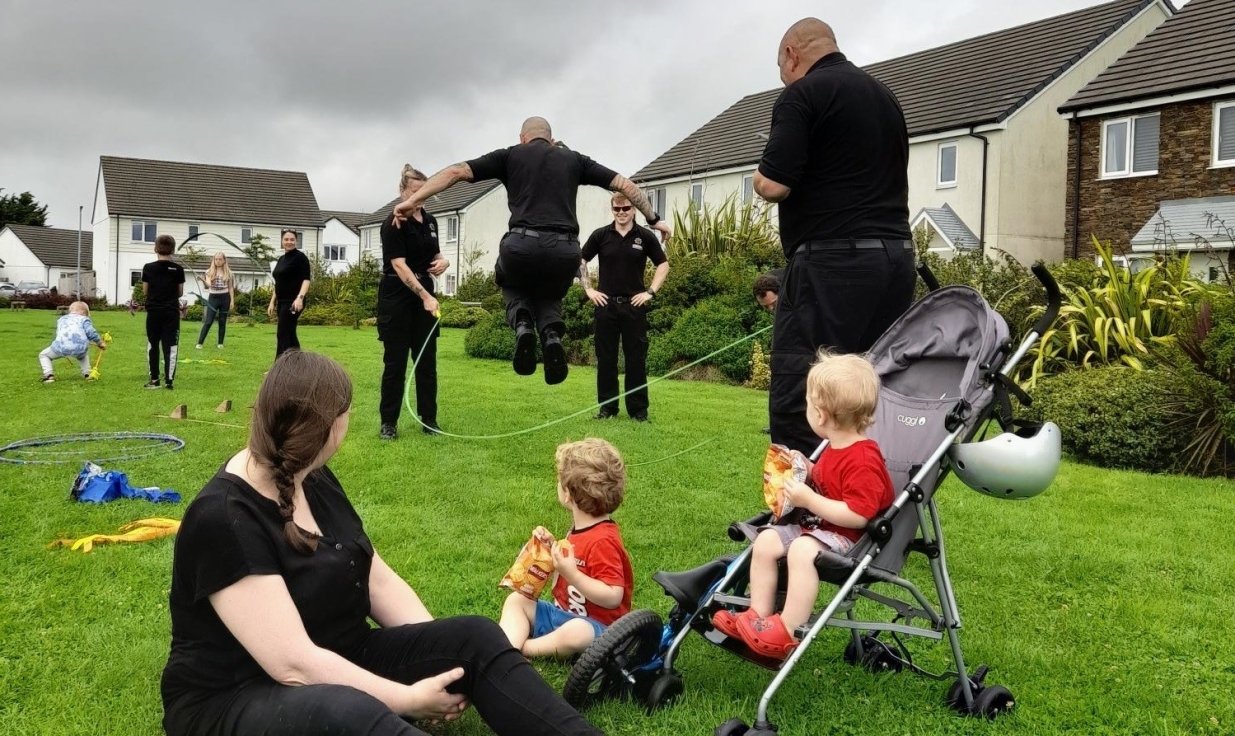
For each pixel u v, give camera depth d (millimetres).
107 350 17344
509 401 10828
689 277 16266
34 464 6461
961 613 4094
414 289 7707
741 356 14289
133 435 7816
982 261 14273
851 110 3908
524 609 3355
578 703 2857
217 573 2242
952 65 28844
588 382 13195
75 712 2920
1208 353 8148
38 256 74125
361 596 2594
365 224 63969
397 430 8188
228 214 58500
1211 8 22141
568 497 3398
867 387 3043
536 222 6066
